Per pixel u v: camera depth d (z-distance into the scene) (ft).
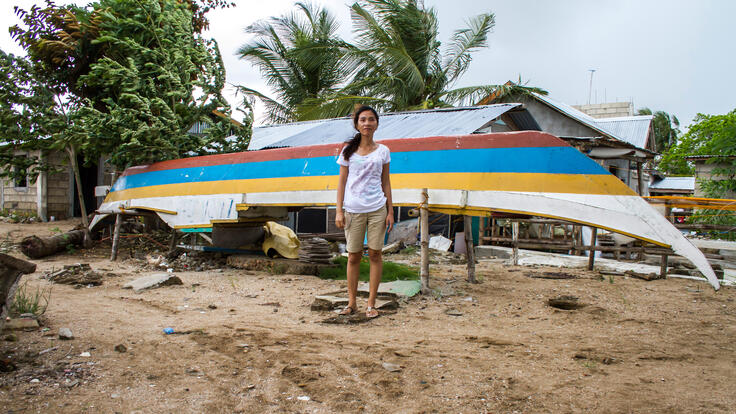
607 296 18.98
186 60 28.99
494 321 14.65
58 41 33.68
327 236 36.58
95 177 58.49
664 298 18.81
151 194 27.91
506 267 27.78
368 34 58.65
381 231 14.49
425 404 8.60
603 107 79.05
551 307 16.76
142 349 11.10
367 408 8.43
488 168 18.13
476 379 9.72
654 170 84.99
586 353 11.48
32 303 14.67
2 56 30.25
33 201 54.95
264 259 24.26
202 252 27.35
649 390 9.28
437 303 16.80
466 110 37.01
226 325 13.35
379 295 16.99
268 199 23.04
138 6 28.86
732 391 9.27
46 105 31.12
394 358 10.82
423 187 18.90
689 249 15.39
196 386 9.18
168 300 16.84
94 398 8.54
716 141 50.08
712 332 13.70
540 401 8.75
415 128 34.24
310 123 45.09
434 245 38.06
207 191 25.45
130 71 27.84
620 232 16.08
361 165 14.25
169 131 28.30
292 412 8.24
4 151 32.27
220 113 31.91
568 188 16.85
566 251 39.65
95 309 14.82
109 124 27.45
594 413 8.29
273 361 10.49
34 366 9.83
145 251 30.32
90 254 29.55
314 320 14.24
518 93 54.03
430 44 61.00
